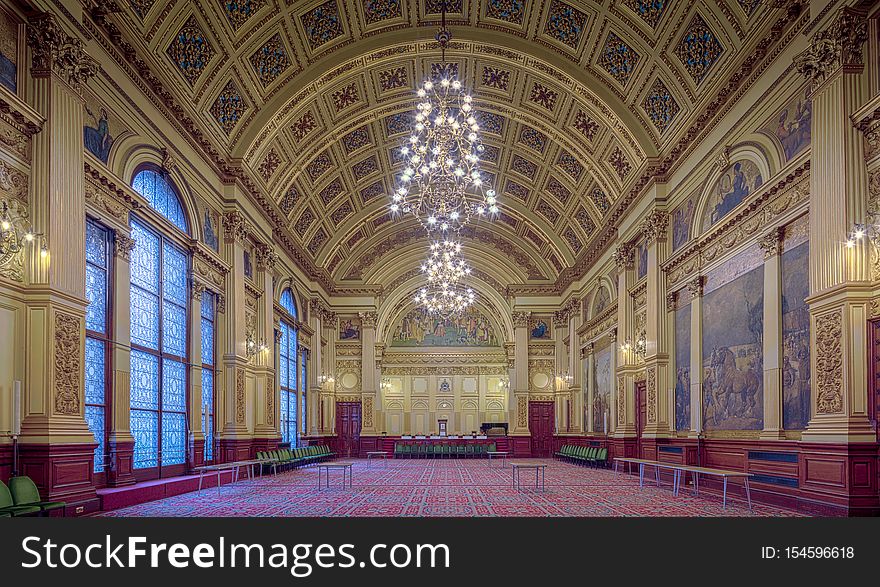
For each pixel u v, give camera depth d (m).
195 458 15.39
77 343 10.10
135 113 12.84
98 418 11.42
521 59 18.70
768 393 11.88
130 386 12.48
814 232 10.29
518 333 32.97
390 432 36.84
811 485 10.12
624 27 16.38
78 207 10.30
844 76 9.73
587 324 26.94
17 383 8.84
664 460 16.70
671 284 17.28
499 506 11.38
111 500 10.85
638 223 19.41
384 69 19.83
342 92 20.09
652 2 15.28
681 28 14.91
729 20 13.41
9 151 9.19
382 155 25.05
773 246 11.86
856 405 9.32
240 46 16.00
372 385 33.16
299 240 25.16
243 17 15.51
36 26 9.73
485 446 31.16
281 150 20.23
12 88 9.50
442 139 14.66
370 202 28.28
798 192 11.19
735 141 13.72
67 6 10.32
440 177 14.91
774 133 12.10
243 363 18.09
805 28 11.00
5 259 9.07
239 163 17.80
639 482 16.42
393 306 35.28
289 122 19.27
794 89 11.38
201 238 16.22
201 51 14.95
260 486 15.69
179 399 15.02
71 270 10.05
